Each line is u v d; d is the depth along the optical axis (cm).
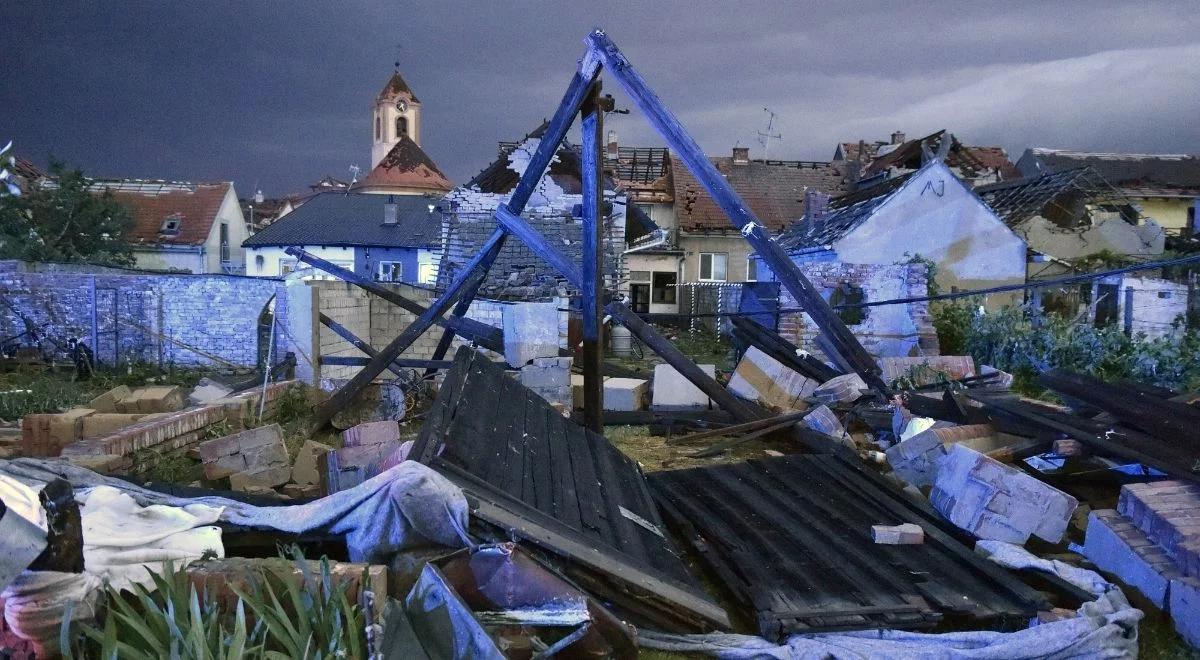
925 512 566
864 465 698
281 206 5616
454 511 328
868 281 1463
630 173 3456
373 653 268
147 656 250
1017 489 525
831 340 743
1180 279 1859
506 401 571
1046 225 2147
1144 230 2155
